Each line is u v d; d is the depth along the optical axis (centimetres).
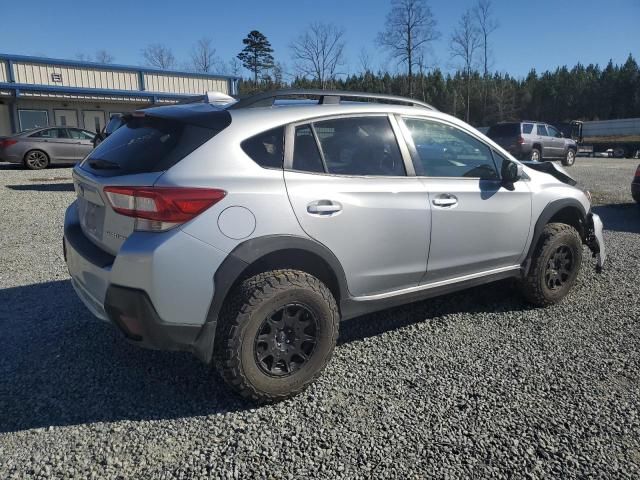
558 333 407
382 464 252
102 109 2673
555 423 286
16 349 370
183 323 276
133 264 267
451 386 325
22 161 1680
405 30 4722
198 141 289
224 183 282
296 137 316
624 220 909
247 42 6306
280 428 280
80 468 248
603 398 312
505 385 326
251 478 243
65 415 291
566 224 471
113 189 278
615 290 507
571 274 464
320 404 304
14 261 593
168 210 267
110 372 339
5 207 942
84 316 430
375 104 365
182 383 327
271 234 291
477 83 6041
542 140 2061
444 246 375
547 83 9044
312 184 311
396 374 339
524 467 251
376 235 335
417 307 461
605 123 5141
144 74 2725
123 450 261
